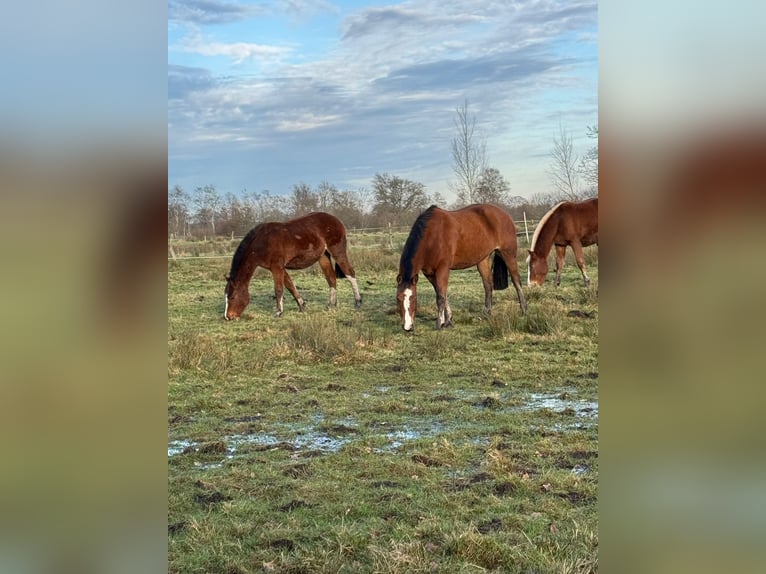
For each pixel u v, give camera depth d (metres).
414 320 9.74
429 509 3.72
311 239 10.91
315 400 6.11
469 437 5.00
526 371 6.91
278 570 3.04
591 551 3.10
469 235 9.44
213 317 10.63
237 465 4.52
